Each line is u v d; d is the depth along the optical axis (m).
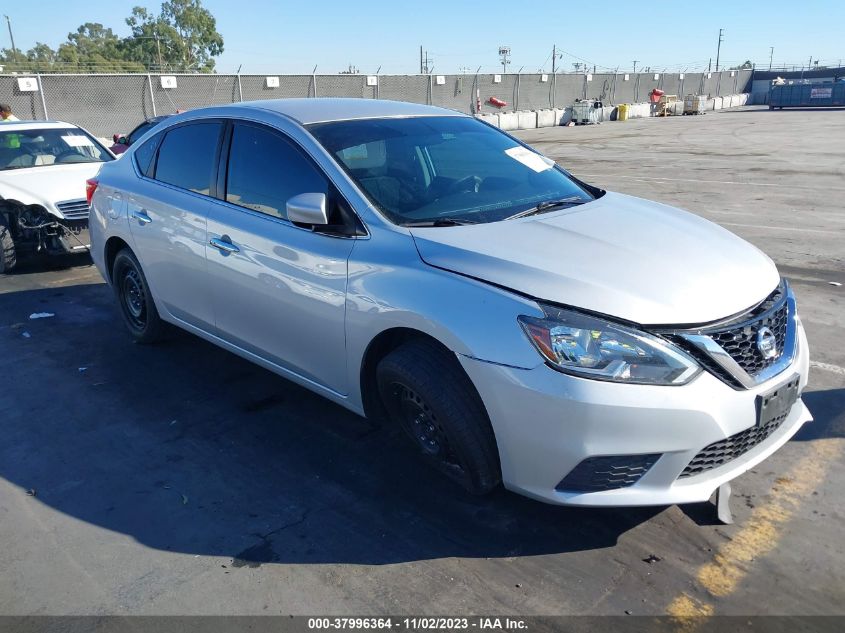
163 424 4.16
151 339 5.24
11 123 8.85
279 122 3.91
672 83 56.06
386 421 3.56
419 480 3.51
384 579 2.82
